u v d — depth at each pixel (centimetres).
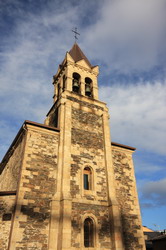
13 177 1495
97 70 2103
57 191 1253
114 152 1695
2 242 1037
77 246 1145
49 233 1118
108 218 1345
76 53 2248
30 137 1374
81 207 1277
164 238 2319
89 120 1694
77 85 1914
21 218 1094
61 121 1545
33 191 1199
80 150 1493
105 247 1234
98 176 1468
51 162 1353
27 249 1038
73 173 1369
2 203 1138
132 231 1405
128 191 1568
